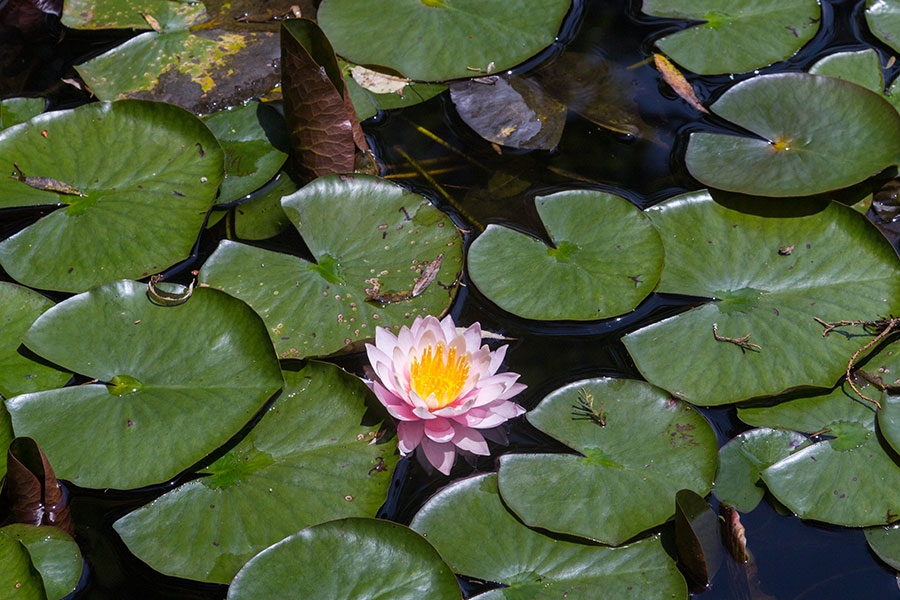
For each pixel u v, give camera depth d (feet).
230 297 5.32
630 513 4.76
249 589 4.19
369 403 5.07
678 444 5.12
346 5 7.86
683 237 6.23
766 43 7.77
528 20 7.79
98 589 4.38
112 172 6.24
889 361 5.65
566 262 6.04
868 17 8.02
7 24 7.80
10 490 4.33
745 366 5.52
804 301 5.87
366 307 5.63
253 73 7.32
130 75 7.21
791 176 6.42
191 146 6.44
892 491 5.02
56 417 4.87
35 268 5.70
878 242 6.05
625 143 7.06
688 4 8.10
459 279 5.89
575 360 5.64
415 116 7.28
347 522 4.41
